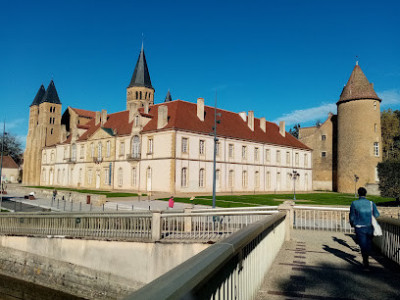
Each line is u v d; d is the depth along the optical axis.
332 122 71.06
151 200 38.75
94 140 62.19
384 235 10.42
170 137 48.16
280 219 11.78
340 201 38.59
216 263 3.63
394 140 69.19
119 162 56.47
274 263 9.38
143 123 53.34
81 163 65.12
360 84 62.19
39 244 17.56
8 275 18.25
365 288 7.14
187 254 13.80
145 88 88.75
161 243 14.24
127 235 15.25
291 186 66.06
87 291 15.45
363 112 60.94
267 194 53.41
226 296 4.63
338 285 7.34
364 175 59.84
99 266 15.49
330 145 70.88
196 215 14.15
